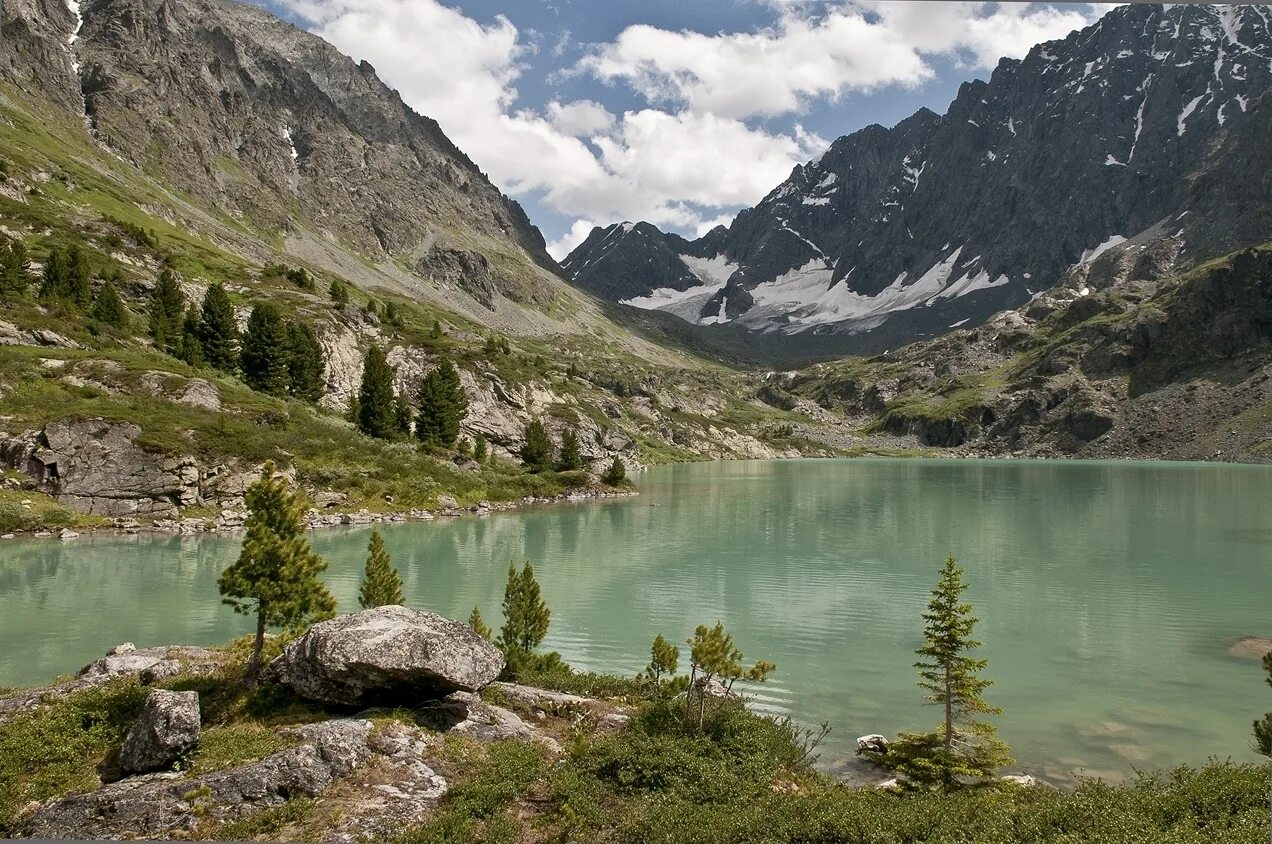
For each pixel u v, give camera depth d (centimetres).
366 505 9000
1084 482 15000
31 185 17262
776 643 4209
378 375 11806
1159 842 1612
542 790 2144
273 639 3036
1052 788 2394
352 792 1984
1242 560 6606
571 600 5184
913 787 2347
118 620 4334
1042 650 4094
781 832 1878
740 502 11769
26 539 6694
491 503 10588
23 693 2523
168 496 7706
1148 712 3222
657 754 2356
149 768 2055
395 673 2373
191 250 19100
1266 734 2234
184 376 9544
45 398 8031
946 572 2616
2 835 1791
